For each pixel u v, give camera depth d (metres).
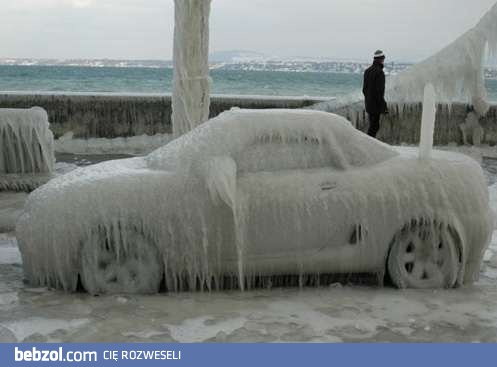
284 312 4.78
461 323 4.62
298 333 4.36
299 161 5.34
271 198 5.10
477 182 5.47
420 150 5.51
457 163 5.52
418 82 16.86
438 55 17.06
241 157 5.26
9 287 5.34
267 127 5.32
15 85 58.88
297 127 5.34
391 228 5.27
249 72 104.50
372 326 4.52
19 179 10.06
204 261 5.14
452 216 5.30
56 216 5.04
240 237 5.08
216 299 5.07
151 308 4.83
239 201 5.06
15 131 10.37
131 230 5.06
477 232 5.40
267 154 5.31
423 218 5.29
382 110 14.40
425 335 4.37
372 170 5.34
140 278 5.13
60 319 4.58
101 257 5.09
